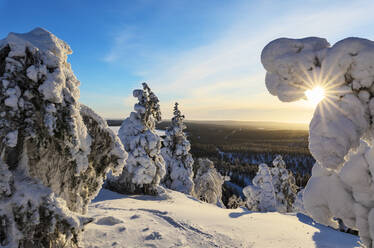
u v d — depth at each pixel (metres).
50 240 5.71
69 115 6.57
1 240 5.18
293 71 4.57
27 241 5.45
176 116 28.36
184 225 10.36
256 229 10.80
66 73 7.09
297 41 4.65
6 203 5.32
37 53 6.20
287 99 4.73
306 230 11.46
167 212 12.19
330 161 4.06
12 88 5.70
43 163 6.31
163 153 27.77
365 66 4.04
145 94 21.80
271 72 4.94
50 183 6.50
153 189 20.23
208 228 10.33
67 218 5.95
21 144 5.97
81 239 7.41
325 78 4.34
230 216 13.11
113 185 20.95
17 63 5.87
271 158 121.81
